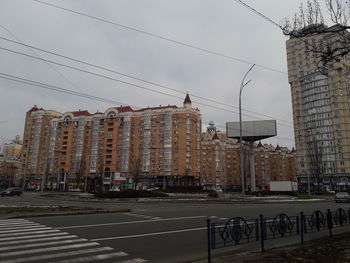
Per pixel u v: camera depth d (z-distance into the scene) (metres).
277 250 7.29
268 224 8.79
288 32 10.16
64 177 93.69
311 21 9.91
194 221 12.99
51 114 102.44
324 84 84.38
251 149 48.75
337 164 80.94
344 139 80.25
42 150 98.94
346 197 31.59
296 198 35.62
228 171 118.38
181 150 83.25
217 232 7.62
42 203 24.45
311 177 84.25
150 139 86.94
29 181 96.25
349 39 9.56
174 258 6.82
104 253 7.10
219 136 124.81
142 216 14.92
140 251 7.42
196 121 87.00
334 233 9.66
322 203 29.61
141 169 85.44
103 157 90.88
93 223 12.11
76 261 6.39
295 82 91.25
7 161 116.38
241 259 6.33
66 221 12.71
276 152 138.00
